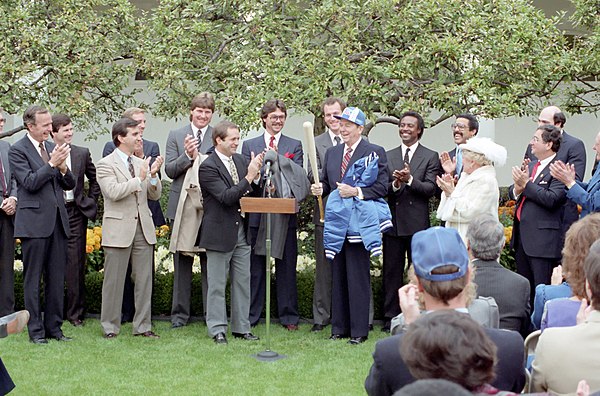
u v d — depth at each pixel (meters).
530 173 8.95
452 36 11.38
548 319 4.73
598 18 12.52
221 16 12.35
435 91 11.00
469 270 4.02
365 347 8.62
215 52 12.35
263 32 11.47
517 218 8.83
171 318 9.69
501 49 11.14
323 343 8.82
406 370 3.62
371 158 8.73
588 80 16.28
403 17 11.13
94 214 9.70
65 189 8.87
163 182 15.78
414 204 9.30
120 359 8.09
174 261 9.61
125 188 8.77
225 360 8.08
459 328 2.97
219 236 8.62
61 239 8.85
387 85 11.34
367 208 8.65
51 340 8.81
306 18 11.60
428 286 3.87
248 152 9.52
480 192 8.09
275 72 10.96
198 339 8.97
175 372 7.64
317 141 9.66
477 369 2.92
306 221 12.79
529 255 8.59
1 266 9.19
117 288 9.02
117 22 13.68
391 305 9.44
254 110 10.97
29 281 8.67
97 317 10.09
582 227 4.82
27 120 8.63
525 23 11.42
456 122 9.39
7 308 9.23
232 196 8.40
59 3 13.23
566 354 3.85
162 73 12.19
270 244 8.55
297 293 9.81
